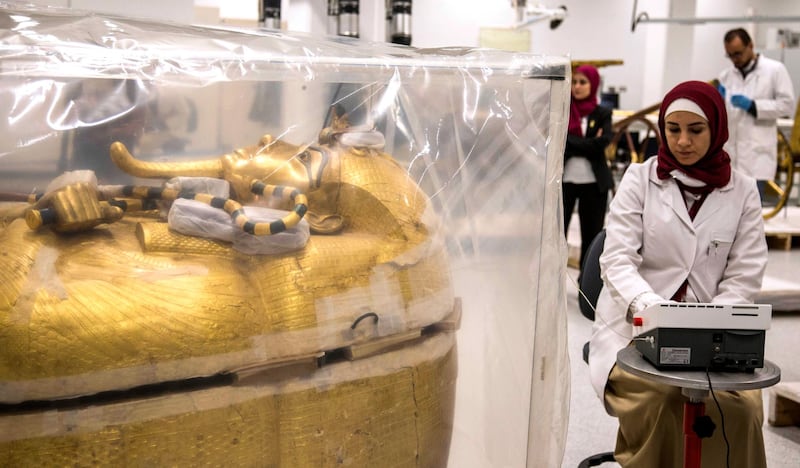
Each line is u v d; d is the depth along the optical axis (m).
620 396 1.91
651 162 2.08
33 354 0.77
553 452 1.20
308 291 0.92
